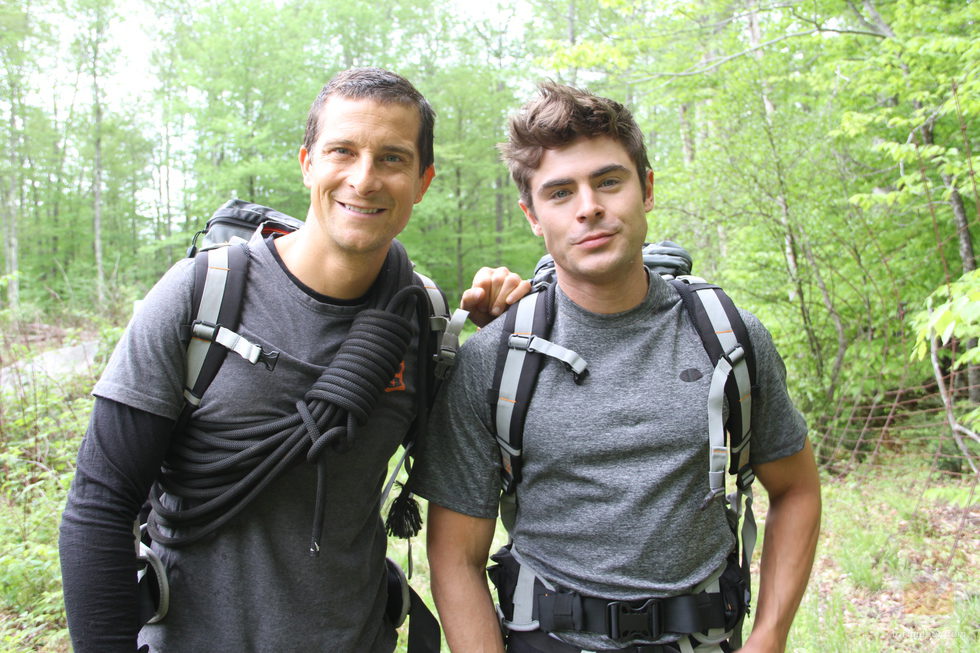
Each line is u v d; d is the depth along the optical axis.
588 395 1.40
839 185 5.96
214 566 1.29
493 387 1.44
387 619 1.60
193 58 22.75
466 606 1.46
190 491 1.28
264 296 1.32
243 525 1.30
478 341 1.50
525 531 1.47
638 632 1.35
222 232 1.51
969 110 4.19
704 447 1.39
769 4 6.25
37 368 6.41
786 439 1.54
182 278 1.28
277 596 1.30
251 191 17.55
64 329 9.22
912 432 5.57
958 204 4.84
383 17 21.81
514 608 1.47
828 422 5.90
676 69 7.19
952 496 3.70
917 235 5.72
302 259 1.33
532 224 1.56
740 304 6.52
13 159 24.03
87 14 25.03
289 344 1.30
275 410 1.28
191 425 1.29
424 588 3.45
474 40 23.62
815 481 1.61
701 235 7.05
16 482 4.27
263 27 18.42
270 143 17.64
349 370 1.26
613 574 1.37
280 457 1.25
